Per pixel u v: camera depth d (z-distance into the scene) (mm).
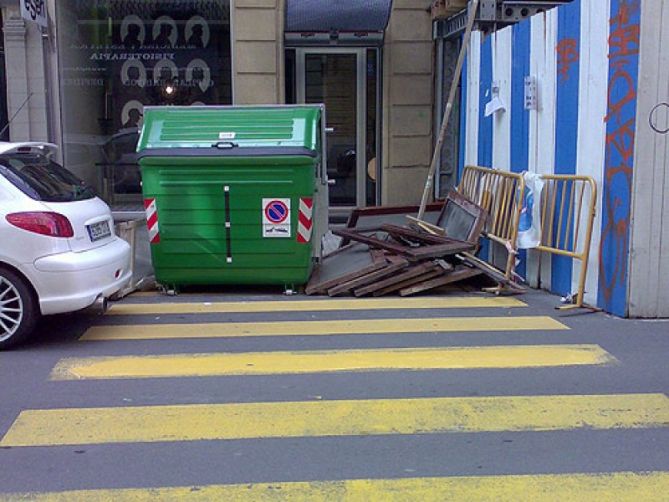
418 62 12820
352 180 13484
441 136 9883
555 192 7719
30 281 5816
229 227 7738
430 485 3666
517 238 8047
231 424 4410
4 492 3621
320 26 12188
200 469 3850
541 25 8023
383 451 4043
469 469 3832
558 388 4984
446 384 5070
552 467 3852
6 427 4379
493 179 8906
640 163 6535
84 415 4555
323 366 5457
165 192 7684
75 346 6020
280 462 3922
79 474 3801
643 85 6414
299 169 7613
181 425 4402
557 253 7527
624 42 6566
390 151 13023
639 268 6707
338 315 7027
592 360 5578
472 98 10164
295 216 7727
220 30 12914
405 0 12656
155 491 3621
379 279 7898
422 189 13117
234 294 8078
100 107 13156
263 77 12711
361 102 13266
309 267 8031
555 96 7754
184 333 6402
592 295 7250
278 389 4988
